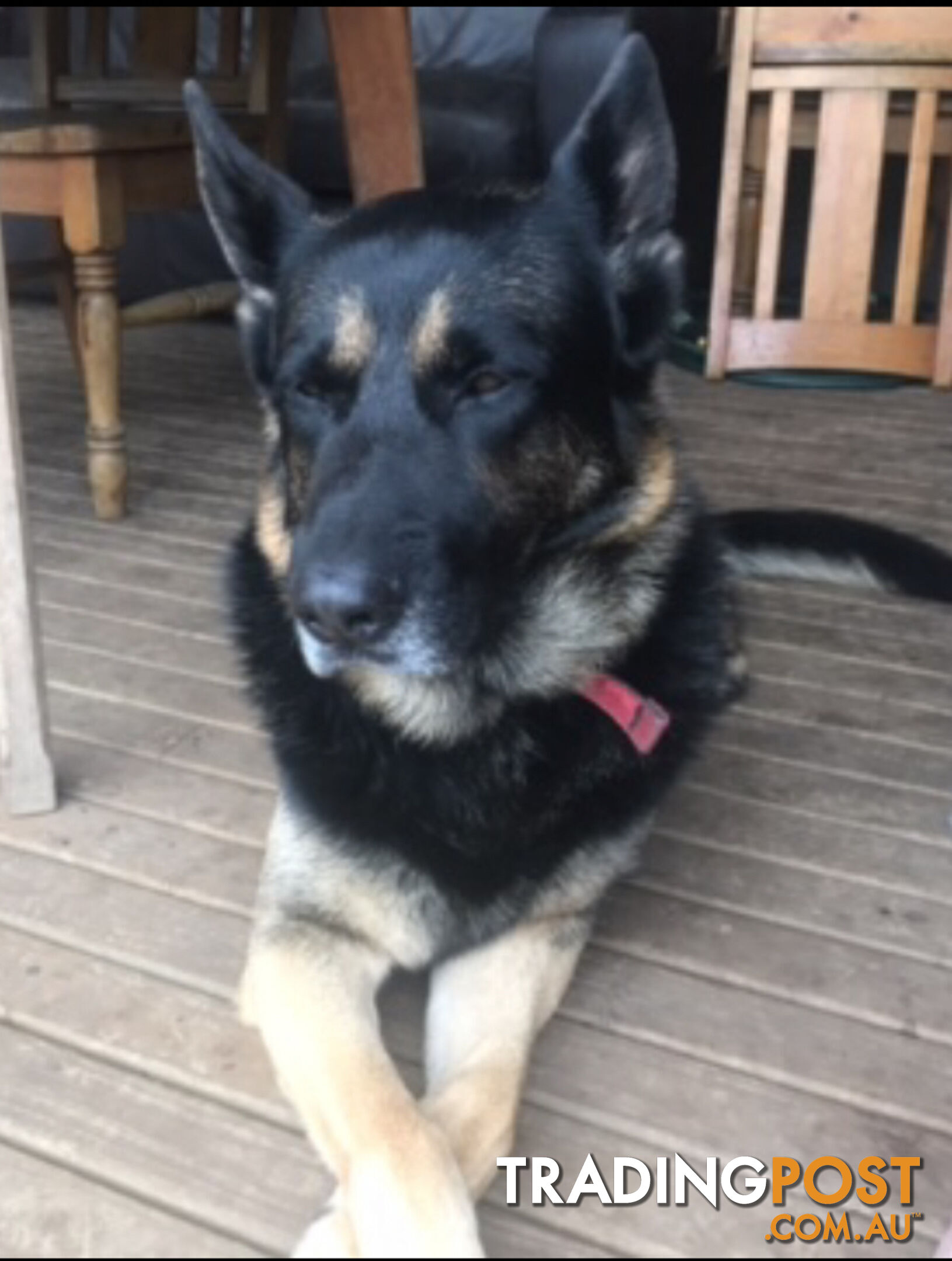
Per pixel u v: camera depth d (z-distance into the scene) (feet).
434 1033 2.15
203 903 2.54
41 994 2.29
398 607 2.07
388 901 2.25
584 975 2.37
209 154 2.48
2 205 4.09
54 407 5.70
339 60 4.58
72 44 7.06
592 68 6.38
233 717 3.23
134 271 7.47
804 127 6.23
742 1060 2.17
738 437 5.48
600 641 2.40
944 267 6.34
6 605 2.68
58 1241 1.82
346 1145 1.80
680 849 2.74
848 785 3.00
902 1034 2.23
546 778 2.28
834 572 4.01
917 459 5.19
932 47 5.80
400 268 2.24
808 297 6.24
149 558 4.18
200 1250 1.81
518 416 2.23
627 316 2.45
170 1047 2.17
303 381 2.29
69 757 3.04
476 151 6.62
